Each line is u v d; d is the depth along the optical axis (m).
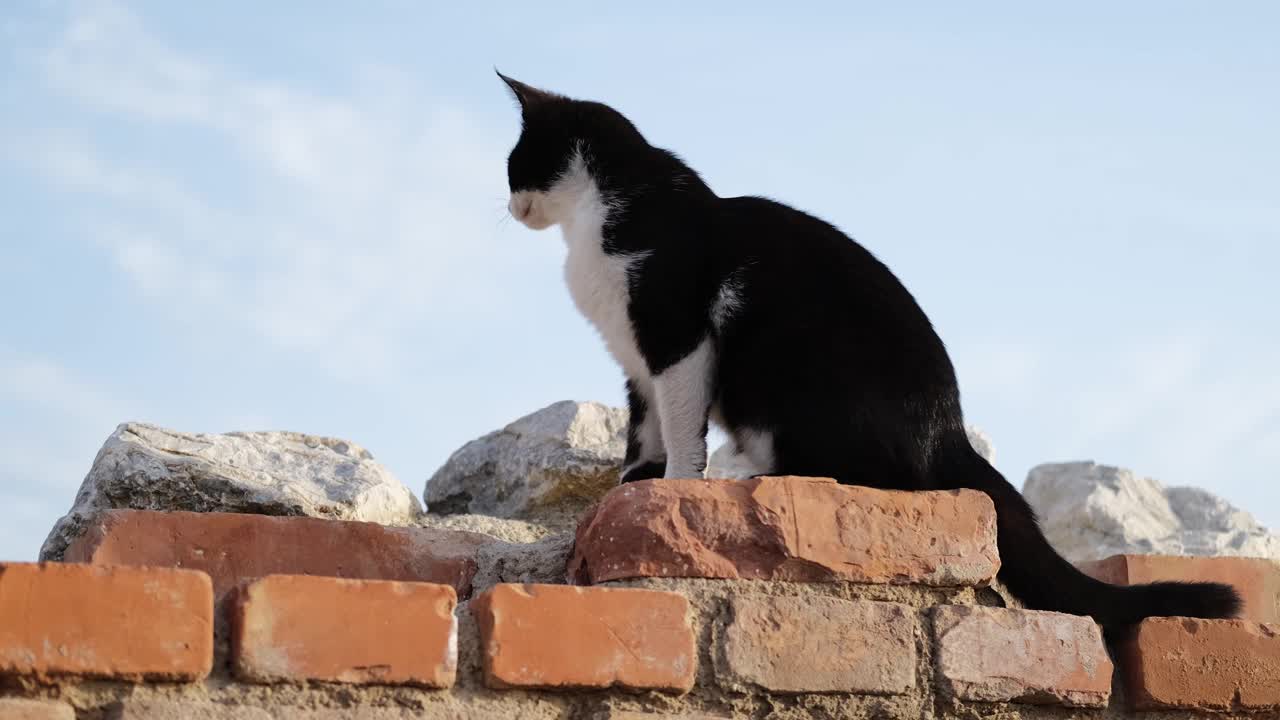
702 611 2.53
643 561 2.54
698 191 3.94
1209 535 5.39
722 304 3.56
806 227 3.63
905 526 2.68
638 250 3.76
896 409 3.21
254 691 2.22
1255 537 5.38
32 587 2.10
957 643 2.64
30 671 2.07
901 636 2.62
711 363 3.62
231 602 2.26
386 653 2.29
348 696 2.27
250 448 3.84
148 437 3.69
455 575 2.94
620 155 4.08
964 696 2.62
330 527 2.89
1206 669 2.81
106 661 2.12
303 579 2.28
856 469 3.17
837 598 2.61
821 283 3.44
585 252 3.86
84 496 3.52
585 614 2.43
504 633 2.37
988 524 2.73
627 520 2.57
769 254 3.57
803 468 3.24
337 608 2.28
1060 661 2.71
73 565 2.14
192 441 3.77
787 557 2.59
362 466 3.88
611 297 3.80
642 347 3.72
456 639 2.34
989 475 3.25
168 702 2.15
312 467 3.83
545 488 4.34
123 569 2.16
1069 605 2.88
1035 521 3.10
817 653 2.56
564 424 4.45
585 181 4.11
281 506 3.53
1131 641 2.83
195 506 3.48
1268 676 2.83
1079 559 5.29
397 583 2.33
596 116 4.21
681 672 2.45
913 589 2.68
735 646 2.51
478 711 2.34
